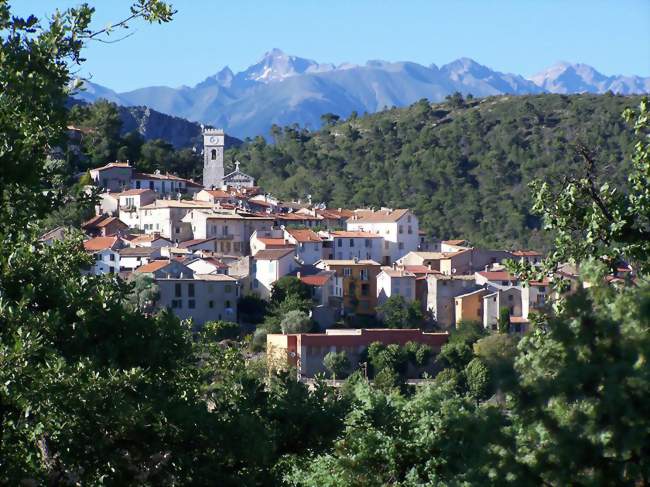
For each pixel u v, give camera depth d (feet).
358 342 446.19
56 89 95.76
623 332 59.98
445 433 99.30
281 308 533.55
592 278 63.52
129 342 98.84
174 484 90.48
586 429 58.95
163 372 102.89
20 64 95.55
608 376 58.39
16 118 93.04
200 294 520.01
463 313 545.03
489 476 62.49
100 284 107.04
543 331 68.80
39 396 80.18
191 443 92.43
